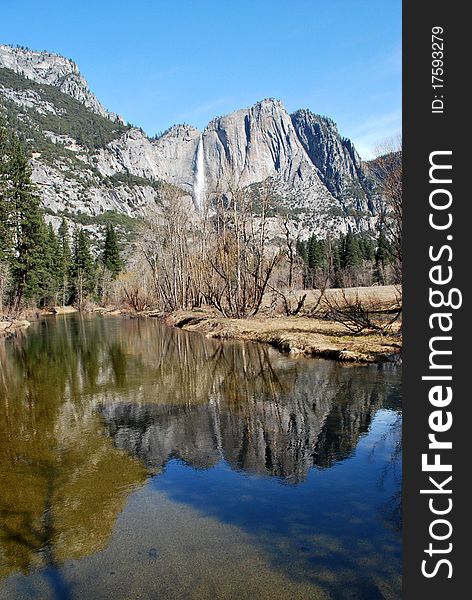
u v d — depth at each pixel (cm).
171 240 4912
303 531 676
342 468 892
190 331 3341
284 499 779
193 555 627
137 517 739
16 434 1182
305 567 591
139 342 2941
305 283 5909
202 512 747
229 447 1032
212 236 4016
